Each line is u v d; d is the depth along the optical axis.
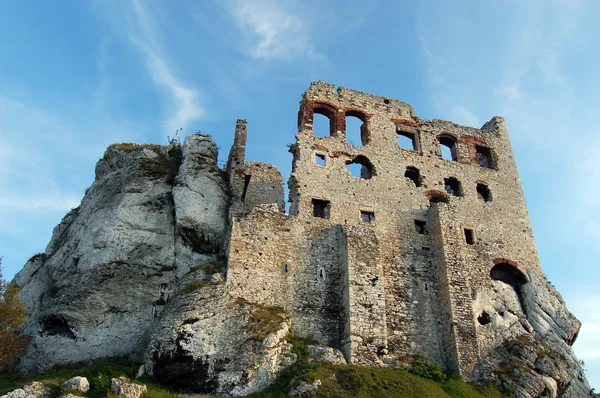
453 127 46.16
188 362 27.06
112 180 41.94
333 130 42.03
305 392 25.39
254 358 27.44
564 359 34.25
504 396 30.16
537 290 38.72
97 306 33.53
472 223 40.88
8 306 31.98
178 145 47.00
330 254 35.00
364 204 38.47
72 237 39.97
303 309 32.25
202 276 31.95
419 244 37.84
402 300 34.91
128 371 28.30
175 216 38.34
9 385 28.25
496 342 34.22
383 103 44.88
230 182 42.81
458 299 34.50
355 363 29.50
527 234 42.03
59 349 31.80
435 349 33.41
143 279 35.59
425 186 41.25
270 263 33.16
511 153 46.69
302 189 37.44
